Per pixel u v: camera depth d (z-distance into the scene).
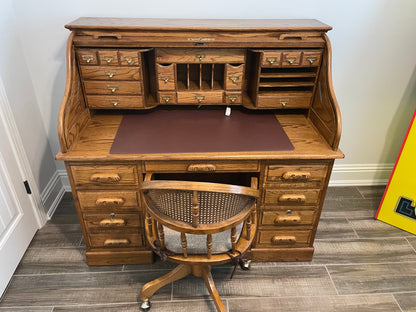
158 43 1.68
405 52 2.20
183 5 1.98
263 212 1.87
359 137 2.55
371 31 2.12
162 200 1.27
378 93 2.35
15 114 1.96
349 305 1.80
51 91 2.21
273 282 1.93
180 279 1.94
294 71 1.93
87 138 1.73
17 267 1.99
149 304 1.77
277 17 2.04
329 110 1.68
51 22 1.99
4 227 1.87
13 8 1.92
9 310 1.75
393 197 2.28
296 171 1.72
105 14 1.99
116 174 1.67
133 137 1.74
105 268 2.00
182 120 1.93
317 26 1.73
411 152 2.10
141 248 1.98
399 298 1.84
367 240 2.23
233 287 1.89
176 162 1.64
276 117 1.99
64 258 2.06
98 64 1.72
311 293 1.86
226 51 1.75
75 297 1.82
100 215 1.83
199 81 1.85
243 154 1.61
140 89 1.81
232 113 2.03
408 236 2.27
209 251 1.37
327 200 2.60
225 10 2.01
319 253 2.12
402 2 2.03
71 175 1.67
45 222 2.32
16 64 1.97
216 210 1.26
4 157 1.86
